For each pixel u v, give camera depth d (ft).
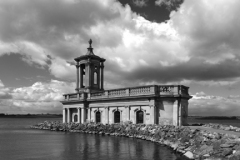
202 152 68.95
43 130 187.11
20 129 207.00
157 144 97.45
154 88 130.00
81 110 176.35
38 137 129.90
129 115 143.23
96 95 167.53
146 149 85.87
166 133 104.94
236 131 95.40
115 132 135.23
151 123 130.31
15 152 83.35
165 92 129.59
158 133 107.65
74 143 102.63
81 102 175.63
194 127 114.83
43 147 93.40
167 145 93.35
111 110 155.12
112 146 92.99
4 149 89.51
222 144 65.98
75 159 71.31
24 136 137.59
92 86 185.88
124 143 100.37
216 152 65.10
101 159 70.95
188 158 70.28
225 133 82.12
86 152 81.51
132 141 106.42
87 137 124.67
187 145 81.97
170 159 69.77
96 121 166.71
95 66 192.44
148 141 106.32
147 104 133.59
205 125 124.26
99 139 114.83
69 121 187.73
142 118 137.80
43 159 71.87
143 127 123.24
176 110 126.82
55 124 197.88
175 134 100.22
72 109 188.34
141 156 74.23
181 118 127.85
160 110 130.62
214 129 104.06
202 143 76.69
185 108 134.00
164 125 120.57
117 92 152.35
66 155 77.05
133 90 142.31
